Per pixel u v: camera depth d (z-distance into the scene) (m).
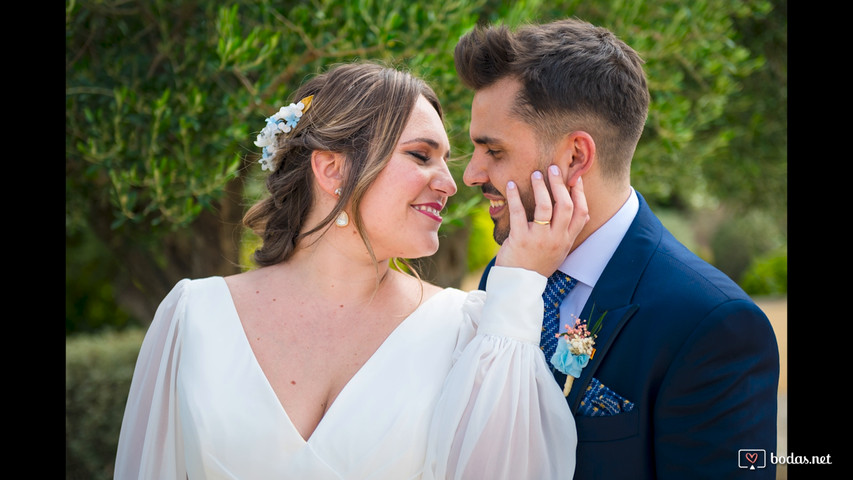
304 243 2.04
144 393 2.01
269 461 1.77
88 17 3.75
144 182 3.40
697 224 16.34
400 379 1.88
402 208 1.89
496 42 1.82
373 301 2.01
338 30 3.45
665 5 4.31
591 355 1.76
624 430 1.70
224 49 3.17
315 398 1.87
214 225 5.05
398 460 1.79
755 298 10.89
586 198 1.87
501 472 1.71
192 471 1.82
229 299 1.99
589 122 1.79
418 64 3.15
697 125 4.47
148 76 3.70
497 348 1.76
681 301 1.69
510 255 1.82
